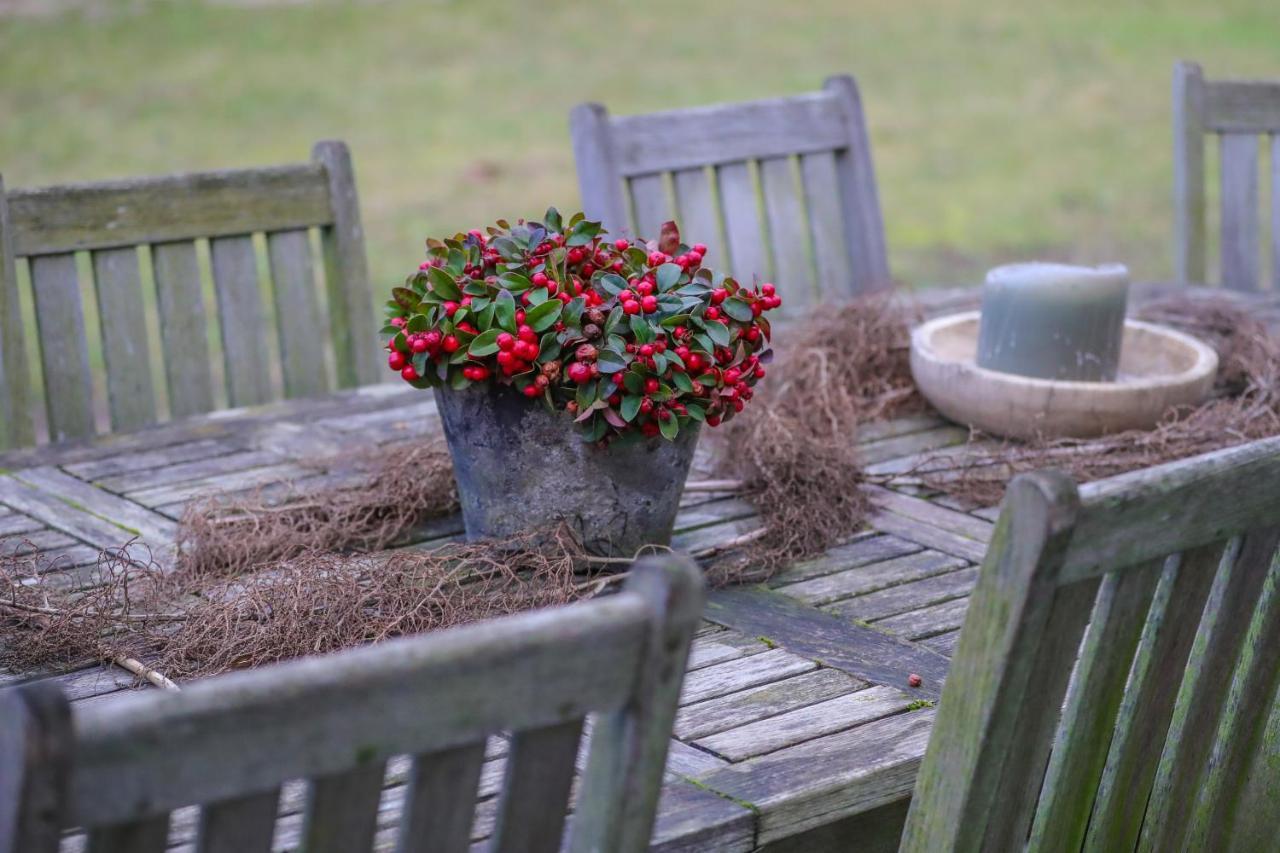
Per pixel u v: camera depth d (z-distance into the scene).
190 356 2.40
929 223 6.84
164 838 0.78
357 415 2.29
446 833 0.88
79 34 10.26
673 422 1.55
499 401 1.58
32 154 7.68
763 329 1.63
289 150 7.82
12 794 0.71
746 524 1.84
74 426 2.31
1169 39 10.36
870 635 1.54
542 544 1.62
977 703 1.03
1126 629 1.10
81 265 5.94
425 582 1.54
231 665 1.43
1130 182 7.50
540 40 10.30
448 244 1.61
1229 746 1.31
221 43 10.13
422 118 8.53
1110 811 1.22
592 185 2.59
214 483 1.97
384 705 0.80
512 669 0.84
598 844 0.92
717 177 2.73
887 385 2.33
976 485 1.96
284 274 2.48
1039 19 11.00
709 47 10.08
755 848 1.20
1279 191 3.14
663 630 0.87
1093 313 2.12
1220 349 2.48
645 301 1.55
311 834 0.84
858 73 9.55
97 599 1.52
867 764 1.26
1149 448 2.03
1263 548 1.18
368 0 11.29
